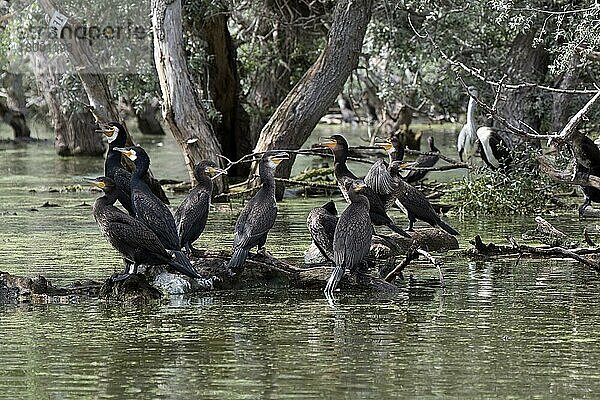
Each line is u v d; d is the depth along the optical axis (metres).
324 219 13.61
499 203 20.77
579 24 19.08
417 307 12.45
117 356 10.38
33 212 21.11
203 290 13.22
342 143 16.08
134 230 12.60
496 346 10.71
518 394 9.17
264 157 13.62
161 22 21.77
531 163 21.16
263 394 9.19
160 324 11.66
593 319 11.84
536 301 12.73
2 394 9.23
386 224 14.55
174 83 21.94
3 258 15.49
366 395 9.16
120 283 12.84
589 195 19.72
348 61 22.23
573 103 23.92
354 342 10.87
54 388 9.38
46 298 12.84
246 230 13.18
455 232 15.90
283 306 12.52
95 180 12.82
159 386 9.43
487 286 13.63
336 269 12.89
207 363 10.13
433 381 9.53
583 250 15.06
